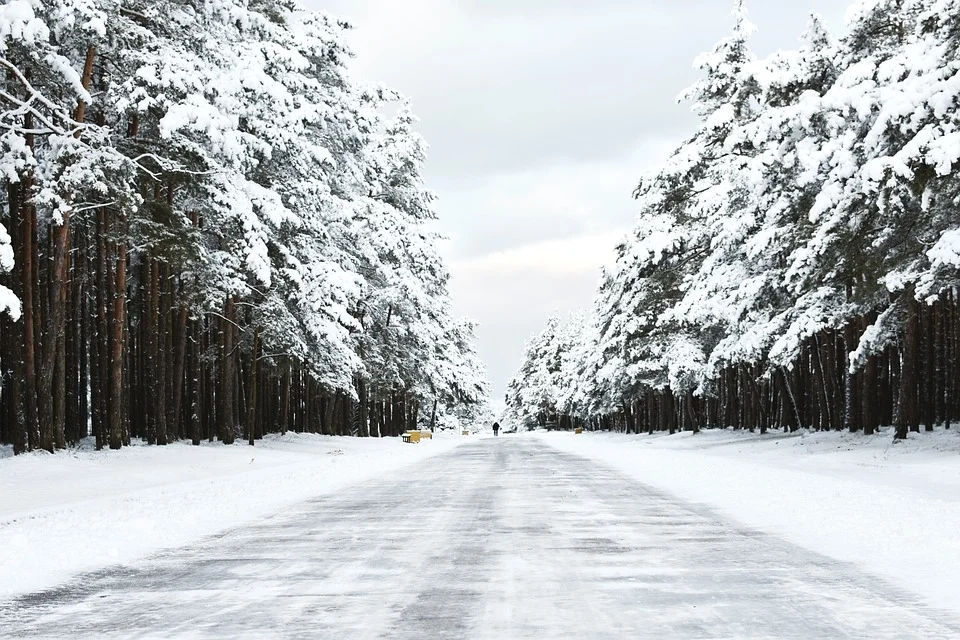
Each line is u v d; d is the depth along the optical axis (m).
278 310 38.56
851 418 36.88
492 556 10.48
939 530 11.66
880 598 7.94
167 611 7.72
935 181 23.44
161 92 26.56
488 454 39.56
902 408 30.86
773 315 38.94
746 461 29.22
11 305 21.36
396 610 7.59
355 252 47.50
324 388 49.22
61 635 6.90
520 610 7.53
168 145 29.02
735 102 35.91
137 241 31.47
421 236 61.72
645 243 43.97
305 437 48.09
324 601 8.03
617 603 7.79
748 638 6.51
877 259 28.27
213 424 45.44
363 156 47.31
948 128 21.53
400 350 61.44
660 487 20.34
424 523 13.82
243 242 29.75
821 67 32.12
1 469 23.36
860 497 15.95
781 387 47.56
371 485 21.67
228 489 20.28
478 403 101.31
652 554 10.55
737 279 40.19
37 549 11.16
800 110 26.12
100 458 26.94
